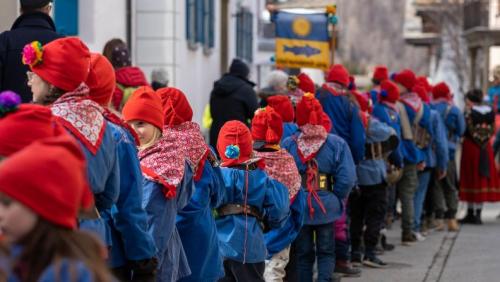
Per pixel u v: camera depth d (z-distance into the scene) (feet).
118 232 25.07
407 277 49.24
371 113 55.98
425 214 68.28
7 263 15.08
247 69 58.13
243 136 33.99
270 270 37.50
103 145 23.53
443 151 62.95
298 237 41.06
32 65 23.38
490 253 57.93
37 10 32.35
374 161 50.88
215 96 57.62
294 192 37.32
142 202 25.54
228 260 33.63
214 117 57.62
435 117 62.49
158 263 26.96
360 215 52.16
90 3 60.85
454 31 186.09
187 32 76.43
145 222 25.18
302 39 68.49
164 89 29.50
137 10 71.20
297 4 69.82
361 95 52.26
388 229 68.28
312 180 41.16
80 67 23.53
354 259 52.24
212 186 30.96
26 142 17.80
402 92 61.11
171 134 29.04
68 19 60.44
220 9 96.17
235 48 103.40
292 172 37.32
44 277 15.01
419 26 216.95
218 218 33.53
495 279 48.93
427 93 69.15
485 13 168.86
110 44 41.60
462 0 188.65
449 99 69.10
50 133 18.07
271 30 129.39
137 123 28.17
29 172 14.98
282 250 37.52
